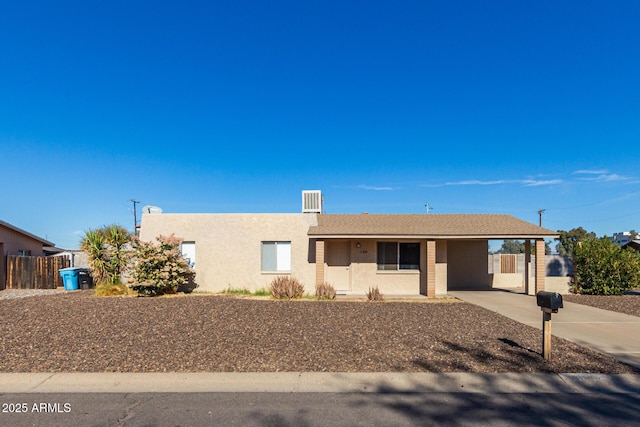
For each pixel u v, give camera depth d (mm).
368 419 4977
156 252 17484
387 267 19266
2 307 13539
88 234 20844
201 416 5059
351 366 7020
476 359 7422
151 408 5309
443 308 13898
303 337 9078
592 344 8758
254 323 10688
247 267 19094
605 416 5078
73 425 4789
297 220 19312
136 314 12055
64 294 18531
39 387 6086
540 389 6023
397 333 9523
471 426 4789
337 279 19562
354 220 20266
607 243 19562
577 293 19312
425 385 6168
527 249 18812
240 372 6730
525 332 9859
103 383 6250
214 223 19312
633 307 14781
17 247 26000
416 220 20297
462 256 22125
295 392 5898
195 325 10375
